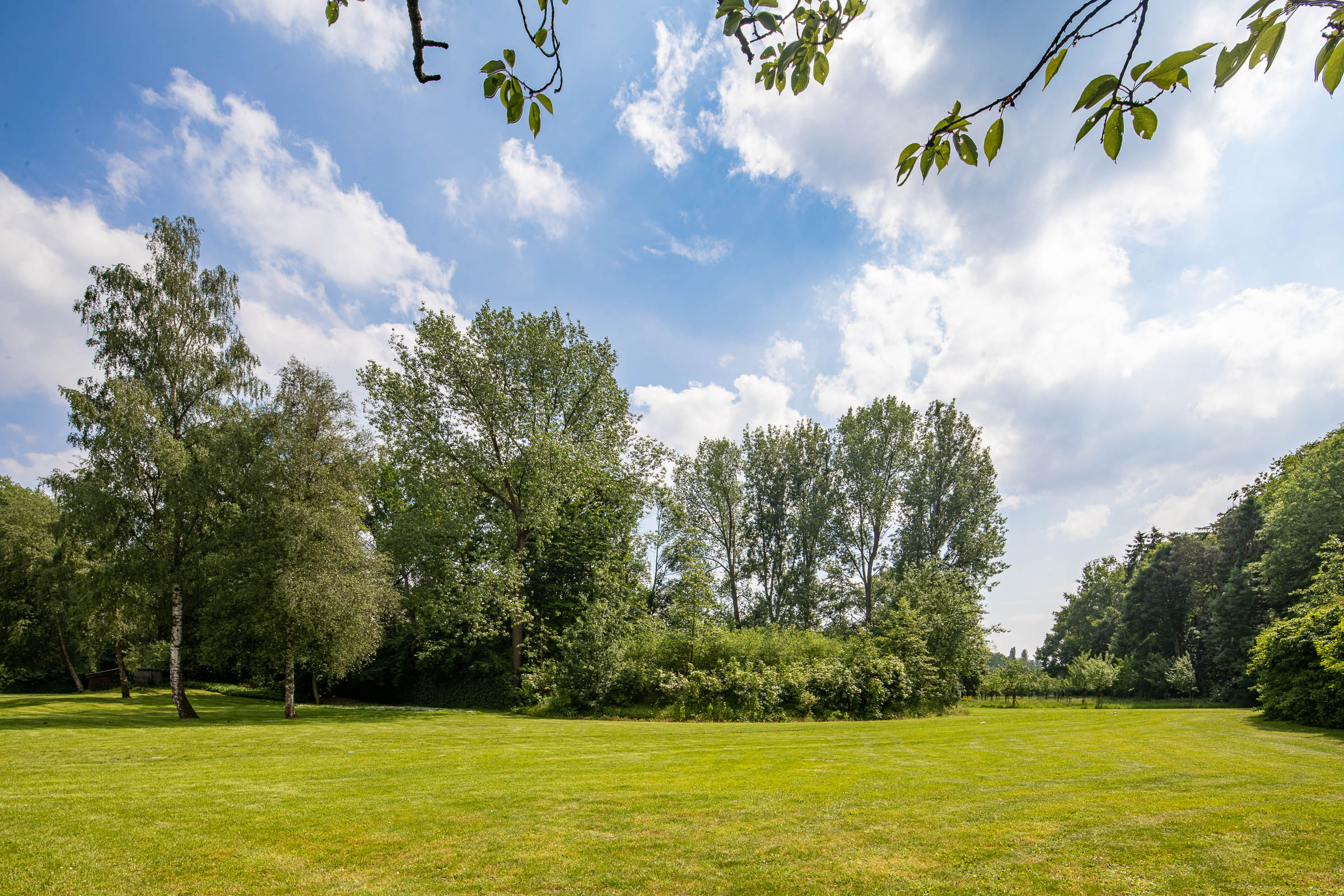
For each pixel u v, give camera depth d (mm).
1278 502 36250
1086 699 44719
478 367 28922
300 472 22344
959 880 5770
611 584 28453
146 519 21250
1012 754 12789
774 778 10422
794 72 3309
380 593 23438
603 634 25359
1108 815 7586
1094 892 5406
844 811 8133
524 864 6434
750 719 22828
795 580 43062
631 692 25188
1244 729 16906
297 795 9328
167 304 23094
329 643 22781
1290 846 6324
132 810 8383
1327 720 17266
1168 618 47250
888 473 41781
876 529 42000
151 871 6270
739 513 43750
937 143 2641
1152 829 6984
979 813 7844
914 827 7340
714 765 11883
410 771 11430
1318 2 1604
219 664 24422
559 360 30375
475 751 14180
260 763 12547
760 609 42281
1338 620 17078
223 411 23016
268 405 23062
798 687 23969
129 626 26422
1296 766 10969
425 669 32844
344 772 11258
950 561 39906
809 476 44750
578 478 28656
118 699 31672
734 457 43344
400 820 7945
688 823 7738
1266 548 40688
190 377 23281
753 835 7203
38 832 7418
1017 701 44906
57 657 39156
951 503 40406
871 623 39344
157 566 21297
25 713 23250
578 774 10914
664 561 37094
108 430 20594
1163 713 23906
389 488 35625
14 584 35250
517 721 22156
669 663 25562
